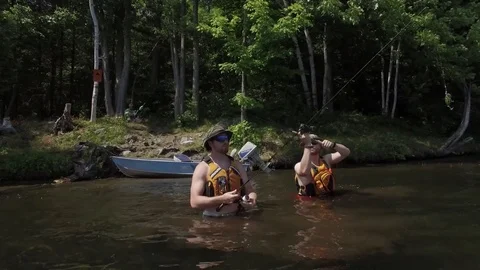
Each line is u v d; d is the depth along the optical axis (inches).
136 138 564.4
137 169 418.3
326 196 217.6
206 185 167.8
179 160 430.3
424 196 217.9
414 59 671.1
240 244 135.0
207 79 838.5
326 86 684.7
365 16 613.3
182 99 674.8
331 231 148.2
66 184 370.3
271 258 121.3
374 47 690.2
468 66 651.5
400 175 339.0
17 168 427.5
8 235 157.9
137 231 157.0
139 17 735.7
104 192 289.1
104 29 693.9
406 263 116.6
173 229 156.9
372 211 179.8
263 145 522.0
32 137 554.3
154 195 262.7
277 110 654.5
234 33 553.0
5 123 558.6
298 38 722.8
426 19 578.6
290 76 589.6
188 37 693.9
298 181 222.5
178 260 122.1
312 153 220.8
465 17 628.1
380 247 130.3
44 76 876.0
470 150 644.7
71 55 874.1
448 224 157.4
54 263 123.7
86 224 173.8
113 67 880.9
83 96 897.5
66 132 575.5
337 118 663.8
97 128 582.9
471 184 270.1
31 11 711.1
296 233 145.9
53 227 170.2
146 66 934.4
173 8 650.8
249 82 561.6
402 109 778.2
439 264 115.6
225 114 660.7
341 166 466.9
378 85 792.3
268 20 517.7
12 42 561.9
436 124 739.4
